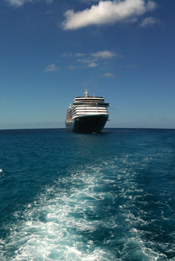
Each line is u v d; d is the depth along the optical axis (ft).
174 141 216.95
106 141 207.62
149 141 214.28
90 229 30.83
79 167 77.97
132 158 99.19
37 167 78.79
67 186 53.52
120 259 23.93
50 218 34.68
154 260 23.71
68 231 30.27
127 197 44.52
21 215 36.01
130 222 32.89
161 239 28.04
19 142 208.85
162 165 81.30
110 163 85.81
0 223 33.01
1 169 75.46
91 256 24.52
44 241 27.76
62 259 23.99
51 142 203.10
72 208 38.78
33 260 23.89
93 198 44.14
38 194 47.42
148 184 54.80
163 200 42.73
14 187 53.11
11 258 24.26
